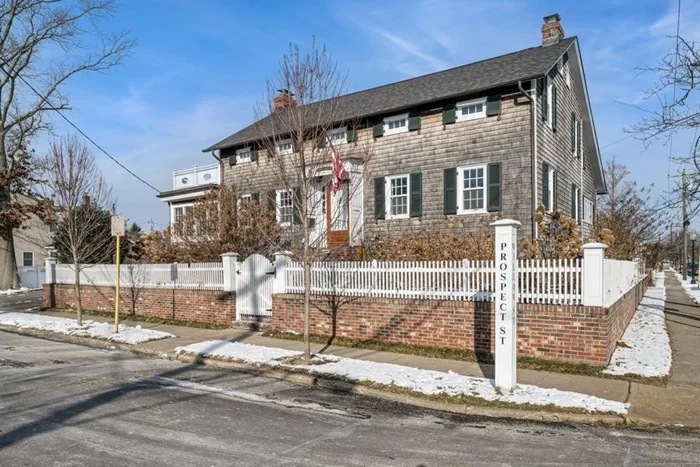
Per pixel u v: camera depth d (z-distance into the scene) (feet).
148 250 66.64
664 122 55.36
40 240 132.98
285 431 20.18
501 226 25.26
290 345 38.14
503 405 23.21
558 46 63.26
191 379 29.68
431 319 35.27
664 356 32.09
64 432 19.67
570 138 70.33
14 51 87.76
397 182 61.57
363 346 37.14
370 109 62.95
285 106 34.63
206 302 49.60
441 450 18.21
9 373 30.63
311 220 42.73
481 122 55.42
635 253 84.02
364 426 21.06
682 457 17.63
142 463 16.58
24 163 78.79
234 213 59.67
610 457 17.60
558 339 30.50
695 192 35.09
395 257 44.65
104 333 44.75
